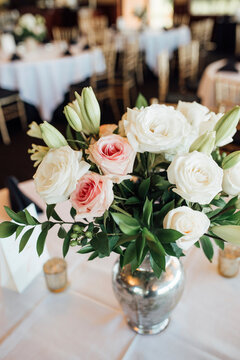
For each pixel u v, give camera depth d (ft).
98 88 11.35
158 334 2.59
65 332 2.66
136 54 14.44
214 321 2.66
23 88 11.51
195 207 1.99
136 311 2.44
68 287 3.05
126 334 2.61
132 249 1.81
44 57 12.10
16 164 10.14
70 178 1.65
